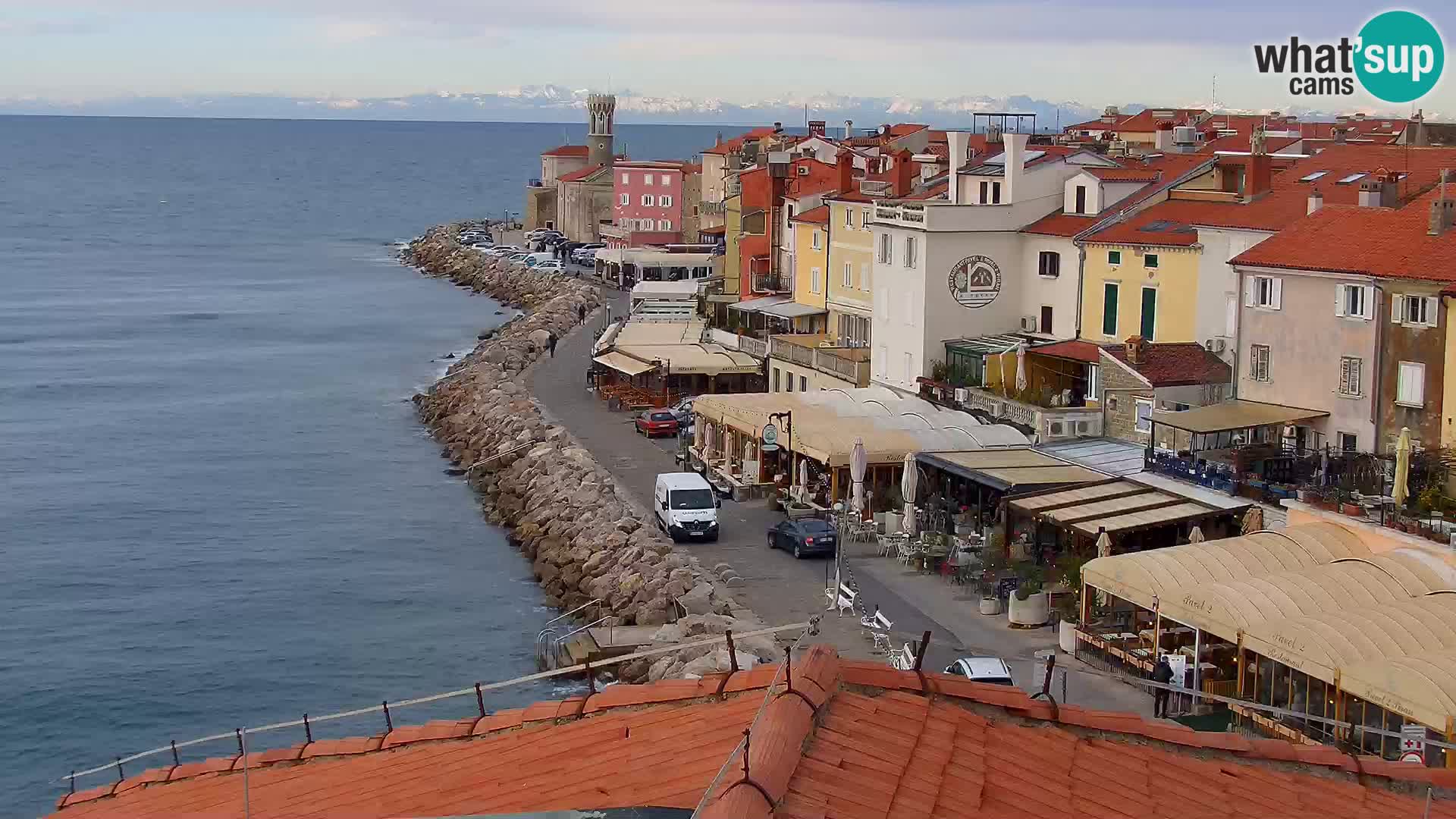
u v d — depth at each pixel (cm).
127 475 10238
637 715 2041
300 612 7156
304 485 9894
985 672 4566
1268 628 4222
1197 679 4525
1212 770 1998
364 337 16912
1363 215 6469
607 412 10881
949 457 6956
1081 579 5178
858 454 6825
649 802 1706
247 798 2025
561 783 1859
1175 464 6241
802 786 1664
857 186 11188
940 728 1900
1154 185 8331
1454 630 4078
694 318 12888
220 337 16988
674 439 9838
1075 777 1869
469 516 8975
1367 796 2019
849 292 10094
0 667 6475
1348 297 6175
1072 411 7300
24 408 12762
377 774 2106
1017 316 8706
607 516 7619
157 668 6462
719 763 1783
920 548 6431
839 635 5481
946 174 10388
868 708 1917
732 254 13350
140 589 7612
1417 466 5547
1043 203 8638
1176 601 4569
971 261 8581
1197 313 7362
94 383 13988
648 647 5688
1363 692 3822
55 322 18162
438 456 10769
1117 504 5997
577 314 15800
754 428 7694
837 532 6675
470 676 6203
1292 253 6456
